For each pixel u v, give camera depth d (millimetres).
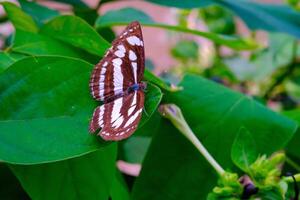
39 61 455
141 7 1321
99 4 611
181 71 911
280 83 814
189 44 937
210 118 523
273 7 695
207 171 504
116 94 450
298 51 840
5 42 625
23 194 519
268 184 453
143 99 442
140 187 503
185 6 580
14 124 443
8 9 517
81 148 439
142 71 455
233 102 532
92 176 481
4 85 449
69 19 492
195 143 494
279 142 520
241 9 654
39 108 448
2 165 520
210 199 455
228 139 516
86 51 507
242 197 453
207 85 542
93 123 444
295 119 561
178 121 501
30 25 523
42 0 611
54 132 443
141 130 529
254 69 836
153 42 1240
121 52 458
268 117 528
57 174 475
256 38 897
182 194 502
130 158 560
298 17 690
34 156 434
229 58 877
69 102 451
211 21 918
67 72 456
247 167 463
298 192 463
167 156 508
